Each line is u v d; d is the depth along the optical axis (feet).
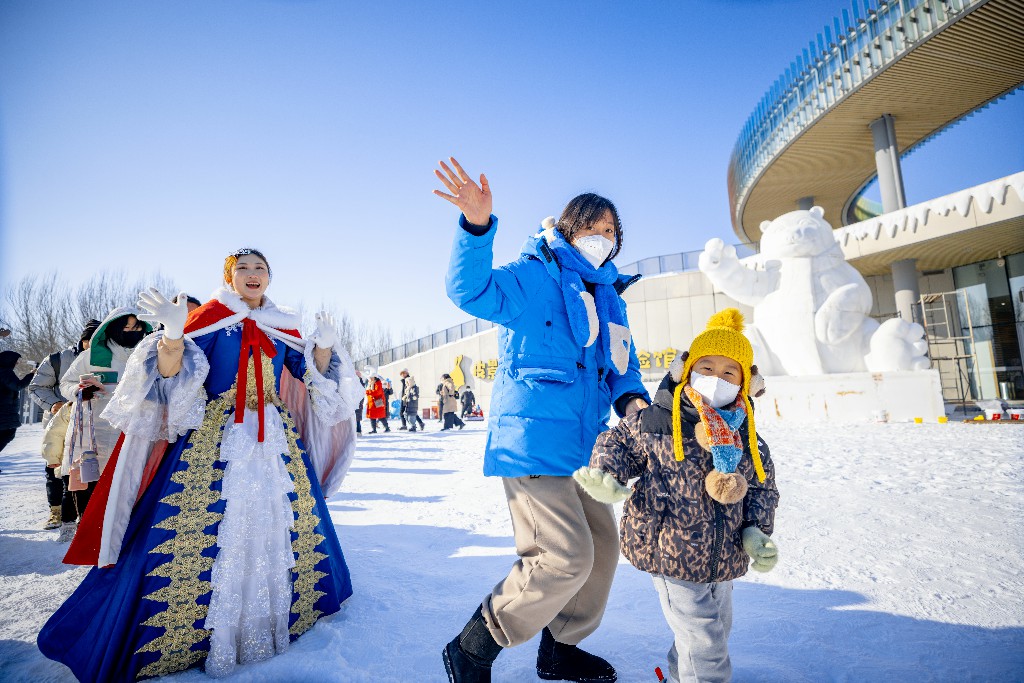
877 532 12.59
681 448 6.08
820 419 43.50
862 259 62.03
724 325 6.48
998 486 16.97
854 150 73.36
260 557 7.89
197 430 8.10
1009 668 6.67
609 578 7.24
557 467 6.61
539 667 7.26
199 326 8.34
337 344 9.84
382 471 27.17
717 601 6.29
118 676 7.10
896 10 54.75
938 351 65.36
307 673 7.18
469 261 6.38
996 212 49.08
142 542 7.56
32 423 108.68
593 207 7.70
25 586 11.05
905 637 7.62
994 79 58.95
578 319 7.12
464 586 10.32
